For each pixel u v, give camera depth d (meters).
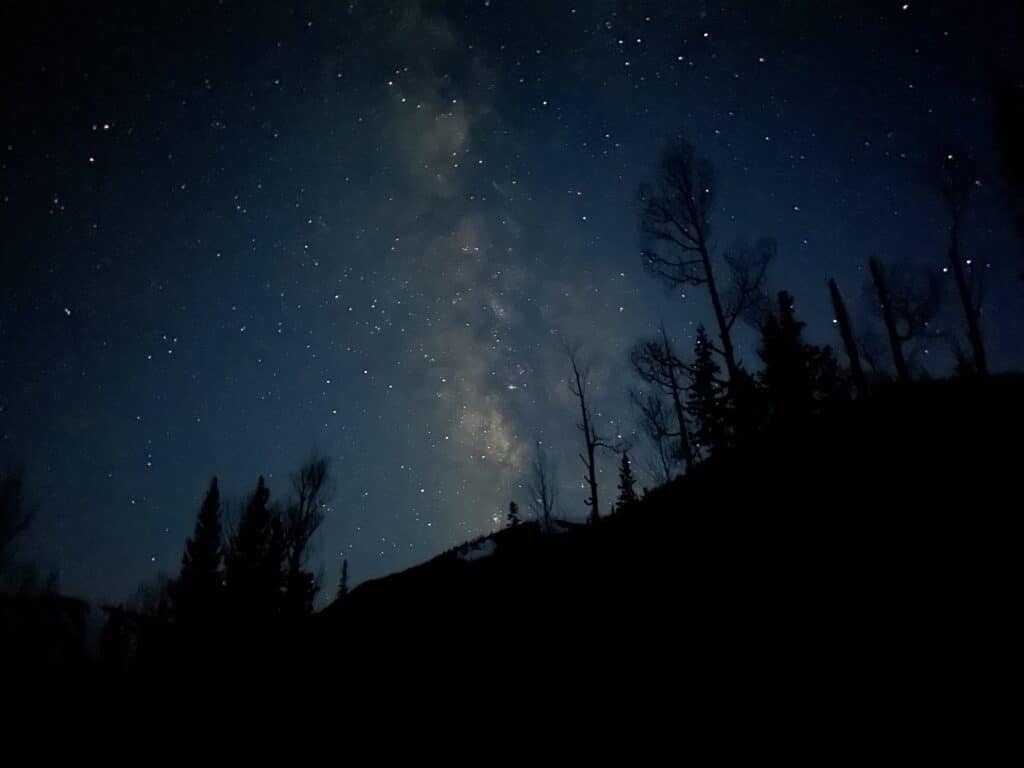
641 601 11.01
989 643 6.38
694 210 21.69
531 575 15.81
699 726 6.86
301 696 13.66
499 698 9.75
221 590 25.09
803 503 11.88
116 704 15.36
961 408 13.48
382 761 9.24
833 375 25.05
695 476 18.17
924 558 8.44
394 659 13.73
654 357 27.59
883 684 6.38
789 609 8.57
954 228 27.59
